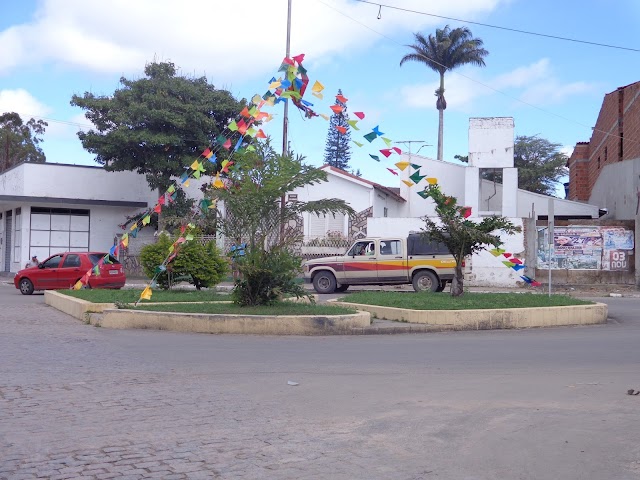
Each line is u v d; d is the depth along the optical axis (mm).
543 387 8773
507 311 15578
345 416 7293
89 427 6801
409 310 15719
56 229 37625
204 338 13625
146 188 39688
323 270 25125
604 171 37188
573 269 28547
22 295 25344
